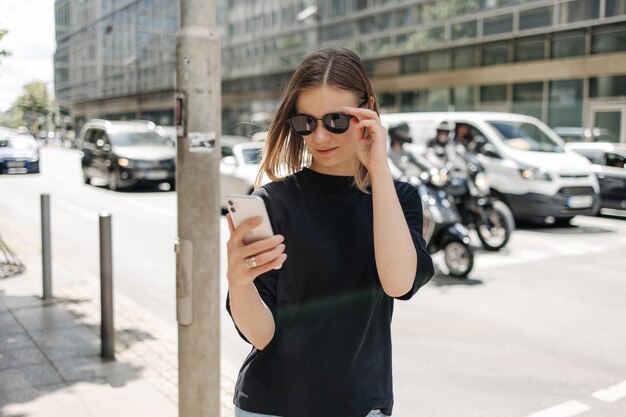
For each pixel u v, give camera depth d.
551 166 11.09
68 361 4.42
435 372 4.45
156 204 15.06
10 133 25.56
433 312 5.93
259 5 35.31
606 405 3.90
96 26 59.31
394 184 1.65
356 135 1.53
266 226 1.42
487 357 4.74
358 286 1.58
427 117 12.26
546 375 4.38
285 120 1.72
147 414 3.58
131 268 8.09
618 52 18.31
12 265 7.62
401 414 3.79
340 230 1.60
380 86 26.58
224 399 3.89
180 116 2.19
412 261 1.50
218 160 2.24
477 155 11.69
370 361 1.62
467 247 7.17
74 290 6.47
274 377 1.58
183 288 2.23
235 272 1.42
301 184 1.64
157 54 50.38
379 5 26.70
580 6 19.14
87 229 11.24
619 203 12.62
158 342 4.94
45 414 3.56
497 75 21.83
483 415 3.77
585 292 6.71
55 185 19.78
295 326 1.58
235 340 5.26
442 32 23.80
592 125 19.16
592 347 4.96
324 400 1.56
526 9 20.73
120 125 19.12
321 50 1.68
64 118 69.31
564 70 19.78
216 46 2.20
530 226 11.78
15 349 4.64
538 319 5.71
